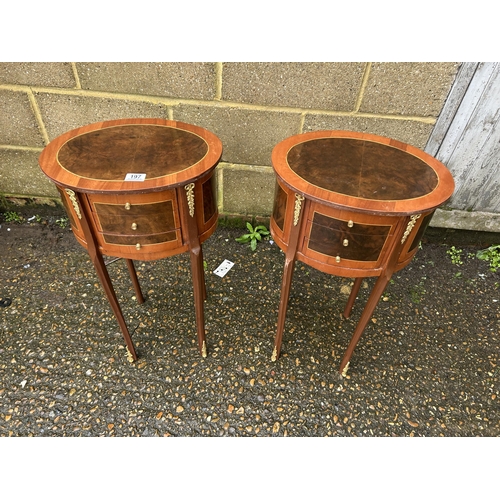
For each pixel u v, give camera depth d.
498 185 2.24
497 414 1.64
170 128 1.58
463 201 2.34
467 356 1.86
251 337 1.88
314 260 1.36
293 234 1.33
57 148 1.39
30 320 1.91
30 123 2.18
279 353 1.78
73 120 2.17
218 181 2.38
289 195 1.30
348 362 1.68
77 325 1.90
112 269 2.24
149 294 2.09
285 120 2.08
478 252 2.49
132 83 2.00
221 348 1.82
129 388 1.65
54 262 2.26
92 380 1.67
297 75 1.91
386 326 1.98
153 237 1.31
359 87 1.93
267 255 2.40
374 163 1.41
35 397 1.61
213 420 1.57
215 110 2.08
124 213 1.24
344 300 2.11
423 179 1.32
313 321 1.99
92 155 1.35
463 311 2.08
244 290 2.14
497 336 1.96
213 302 2.06
